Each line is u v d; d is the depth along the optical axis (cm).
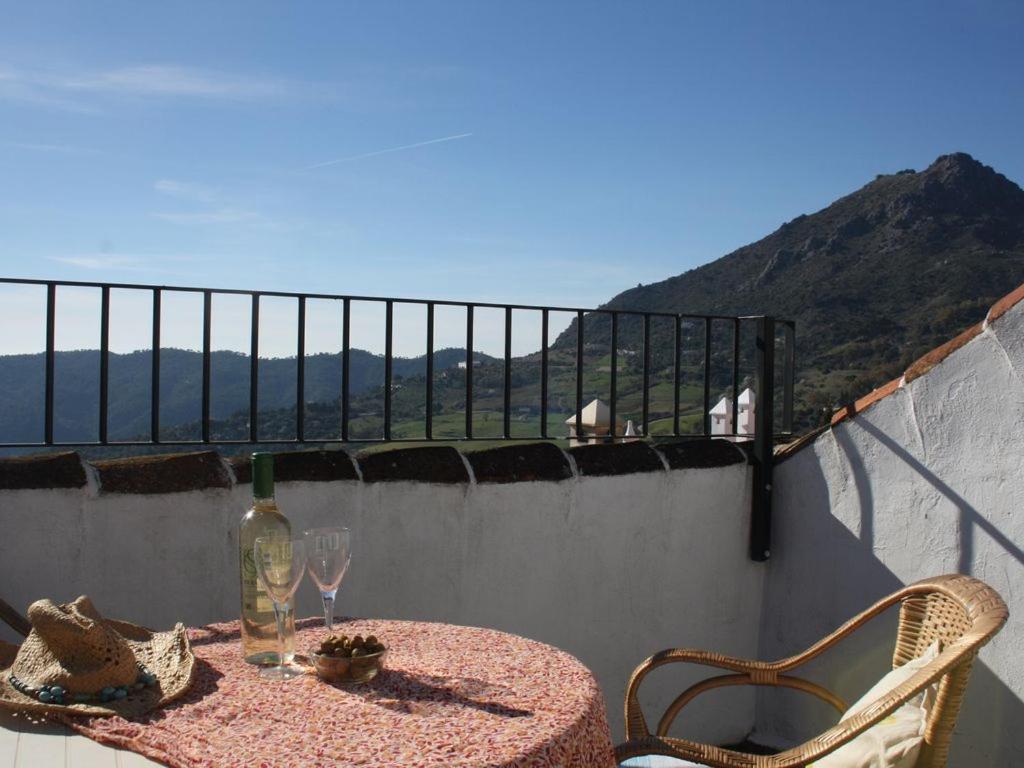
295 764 128
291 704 154
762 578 422
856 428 378
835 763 232
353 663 164
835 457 387
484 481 355
